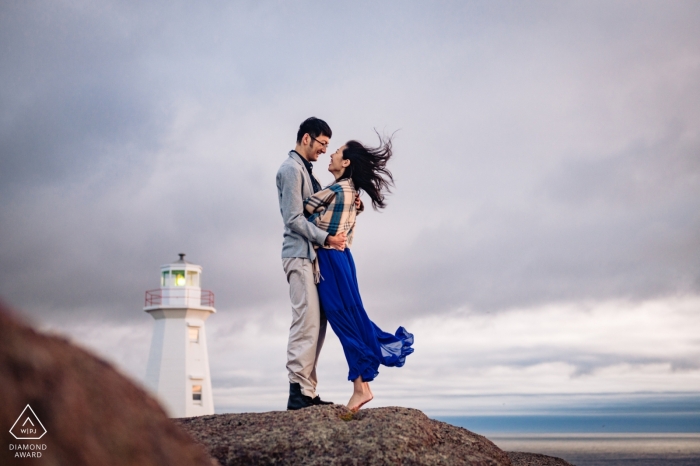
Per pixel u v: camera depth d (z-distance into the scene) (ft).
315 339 19.84
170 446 7.88
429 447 15.16
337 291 19.95
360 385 19.33
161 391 109.09
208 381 113.60
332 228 20.08
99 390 7.27
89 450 6.43
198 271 115.96
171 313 111.45
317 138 20.67
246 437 14.33
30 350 6.57
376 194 21.02
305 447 14.05
